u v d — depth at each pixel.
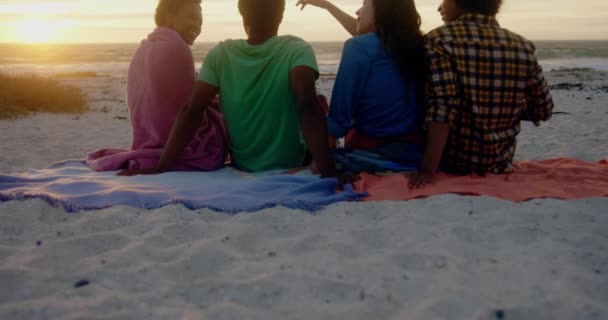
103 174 4.04
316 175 3.82
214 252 2.79
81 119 10.38
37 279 2.52
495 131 3.72
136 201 3.43
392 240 2.93
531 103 3.85
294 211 3.33
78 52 77.81
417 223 3.14
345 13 4.84
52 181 3.85
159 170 3.98
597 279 2.48
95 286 2.44
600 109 11.39
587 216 3.22
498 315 2.17
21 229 3.12
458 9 3.70
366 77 3.78
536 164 4.28
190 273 2.60
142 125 4.25
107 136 8.39
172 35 4.15
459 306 2.25
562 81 23.27
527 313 2.19
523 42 3.67
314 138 3.70
